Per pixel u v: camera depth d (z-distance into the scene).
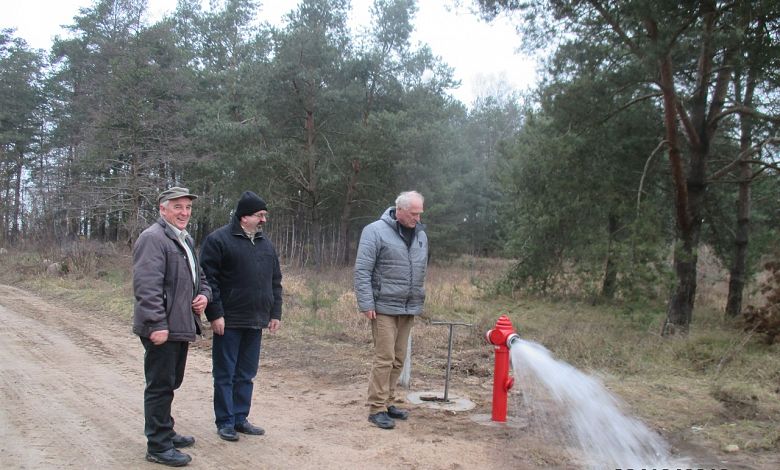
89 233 31.56
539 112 14.85
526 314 13.43
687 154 14.67
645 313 11.14
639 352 8.97
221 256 4.78
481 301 15.81
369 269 5.38
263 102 26.69
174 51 28.75
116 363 7.76
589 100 13.12
